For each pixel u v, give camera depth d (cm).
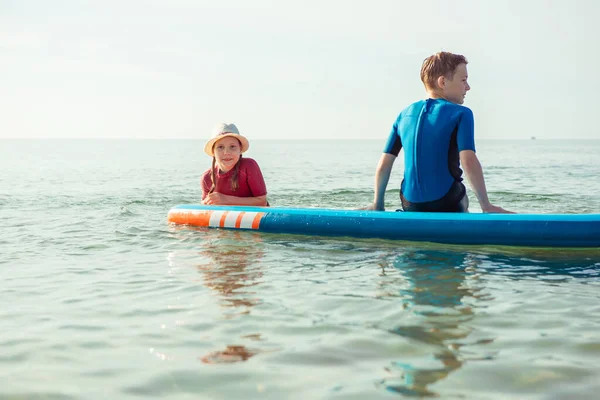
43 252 404
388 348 212
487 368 193
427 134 425
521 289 294
